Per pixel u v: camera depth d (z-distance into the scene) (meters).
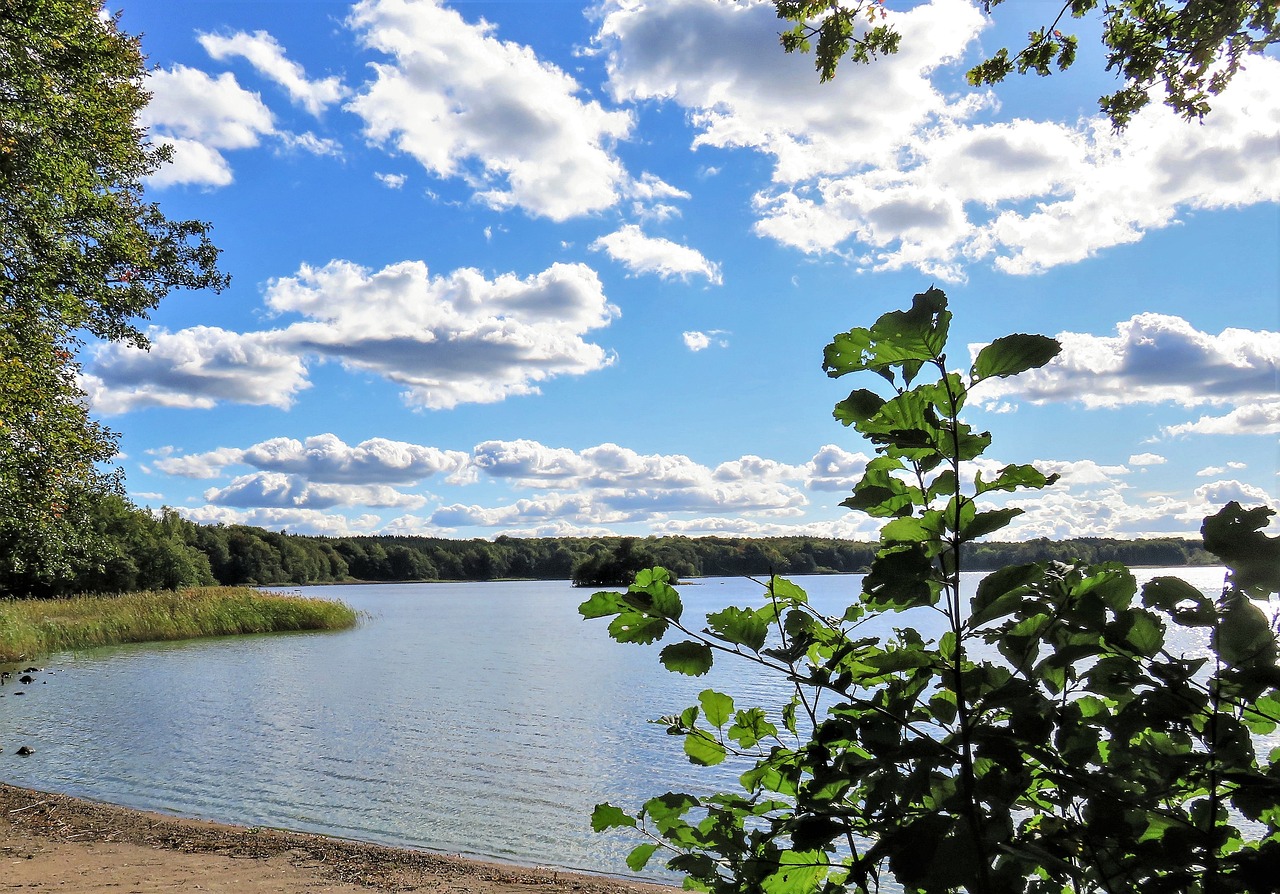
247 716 19.27
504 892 7.29
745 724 1.71
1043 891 1.40
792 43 4.78
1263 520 1.23
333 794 12.45
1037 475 1.27
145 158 17.45
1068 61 4.75
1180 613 1.25
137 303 17.25
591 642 40.50
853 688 1.50
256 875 7.44
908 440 1.25
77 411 15.83
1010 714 1.20
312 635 42.72
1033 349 1.20
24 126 13.96
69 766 13.97
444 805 11.88
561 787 12.91
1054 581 1.35
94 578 61.47
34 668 28.09
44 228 14.43
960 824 1.17
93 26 15.16
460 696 22.72
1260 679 1.16
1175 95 4.13
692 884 1.64
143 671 27.69
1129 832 1.17
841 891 1.45
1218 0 3.73
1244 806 1.15
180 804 11.71
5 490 14.75
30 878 6.96
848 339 1.31
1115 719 1.30
